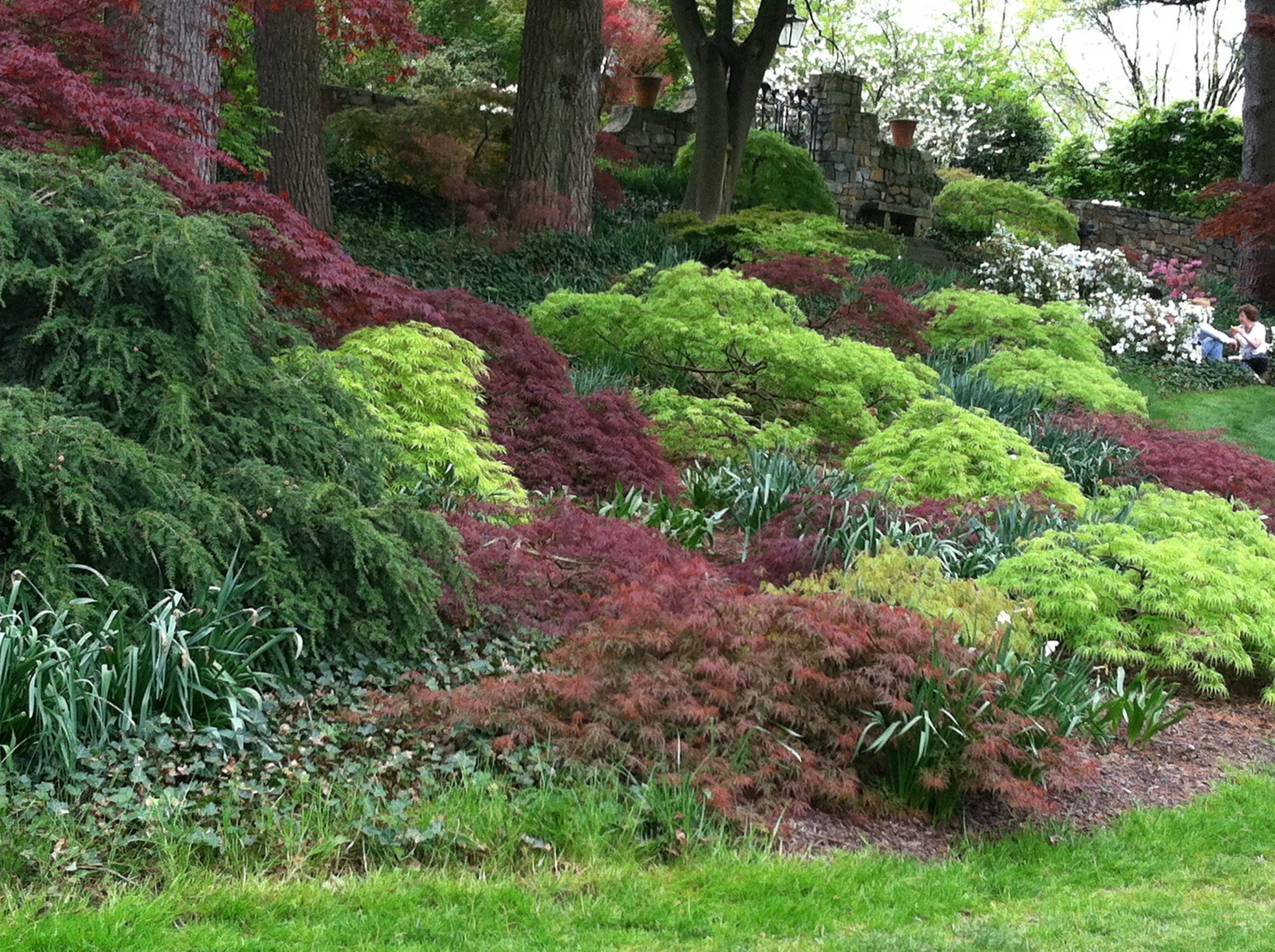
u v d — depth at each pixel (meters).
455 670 5.65
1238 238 23.94
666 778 4.62
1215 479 10.77
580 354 11.74
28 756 4.30
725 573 7.50
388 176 17.20
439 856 4.18
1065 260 20.08
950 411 9.30
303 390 5.77
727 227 17.12
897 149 22.70
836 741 5.03
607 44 23.23
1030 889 4.47
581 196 16.83
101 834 3.98
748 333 10.46
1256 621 7.03
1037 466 8.79
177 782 4.40
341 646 5.47
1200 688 6.79
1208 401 16.84
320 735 4.82
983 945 3.80
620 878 4.15
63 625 4.58
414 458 7.04
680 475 9.59
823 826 4.81
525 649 5.98
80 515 4.58
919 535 7.70
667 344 11.07
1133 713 6.07
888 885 4.31
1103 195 30.75
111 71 8.33
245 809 4.31
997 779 4.84
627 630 5.31
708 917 3.91
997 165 32.22
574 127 16.62
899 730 5.07
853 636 5.22
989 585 7.11
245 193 7.39
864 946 3.75
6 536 4.88
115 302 5.38
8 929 3.42
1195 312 19.45
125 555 4.91
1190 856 4.87
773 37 18.45
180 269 5.25
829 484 8.54
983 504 8.27
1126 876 4.66
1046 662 5.89
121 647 4.57
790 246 15.66
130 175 5.72
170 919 3.59
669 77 28.97
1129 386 16.84
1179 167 29.83
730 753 4.93
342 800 4.41
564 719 5.04
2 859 3.76
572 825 4.40
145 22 9.32
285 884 3.87
